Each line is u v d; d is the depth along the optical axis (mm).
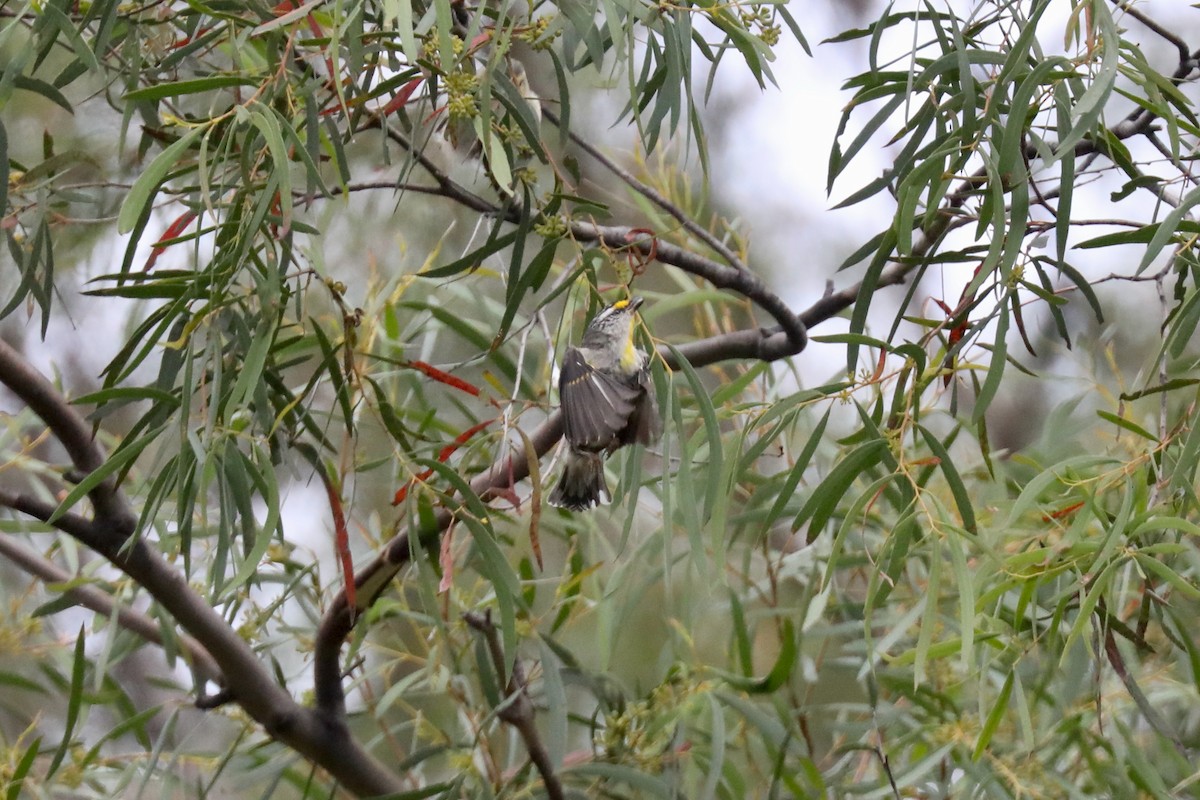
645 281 10555
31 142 9070
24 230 5805
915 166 5020
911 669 6715
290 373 9688
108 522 5887
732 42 5109
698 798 7016
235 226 4750
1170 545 4879
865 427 5129
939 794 6375
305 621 7676
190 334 4582
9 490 5836
